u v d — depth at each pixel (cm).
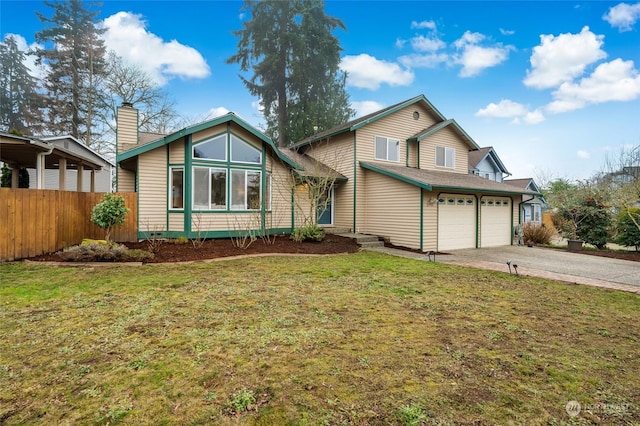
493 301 572
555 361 349
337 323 443
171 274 708
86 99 2550
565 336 419
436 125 1598
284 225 1340
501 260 1064
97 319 436
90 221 1025
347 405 264
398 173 1290
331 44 2491
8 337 378
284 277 708
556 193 2117
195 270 755
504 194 1480
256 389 284
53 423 238
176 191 1125
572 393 290
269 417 249
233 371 312
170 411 253
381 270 815
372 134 1488
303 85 2516
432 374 314
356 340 389
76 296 534
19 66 2875
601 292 658
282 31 2519
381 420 247
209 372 309
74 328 405
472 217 1402
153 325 420
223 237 1164
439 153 1656
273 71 2484
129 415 248
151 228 1098
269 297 557
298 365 325
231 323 433
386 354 354
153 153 1099
